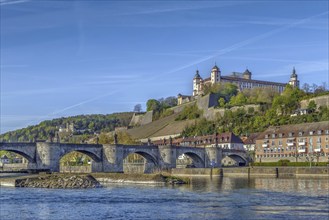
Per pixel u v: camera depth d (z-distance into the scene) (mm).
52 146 170625
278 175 177500
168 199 85375
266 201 80562
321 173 170000
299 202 78750
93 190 106812
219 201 81438
